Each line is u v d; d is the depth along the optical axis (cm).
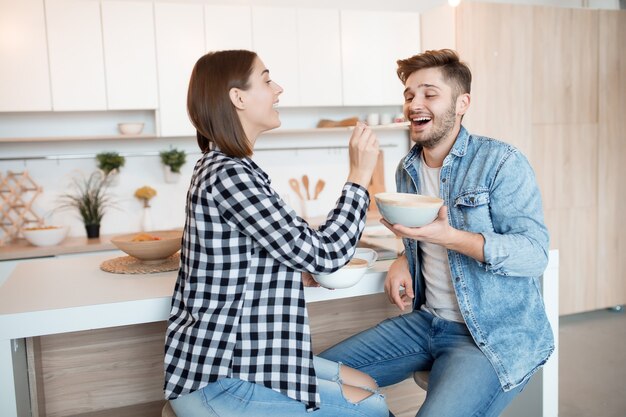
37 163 360
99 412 179
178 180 385
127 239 190
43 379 173
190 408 119
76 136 342
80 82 329
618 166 410
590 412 258
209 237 117
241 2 386
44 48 321
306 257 117
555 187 391
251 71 123
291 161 413
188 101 125
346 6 411
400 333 162
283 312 120
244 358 118
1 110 318
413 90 150
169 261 192
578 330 380
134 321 143
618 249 416
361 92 385
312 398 119
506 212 141
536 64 378
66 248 320
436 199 128
